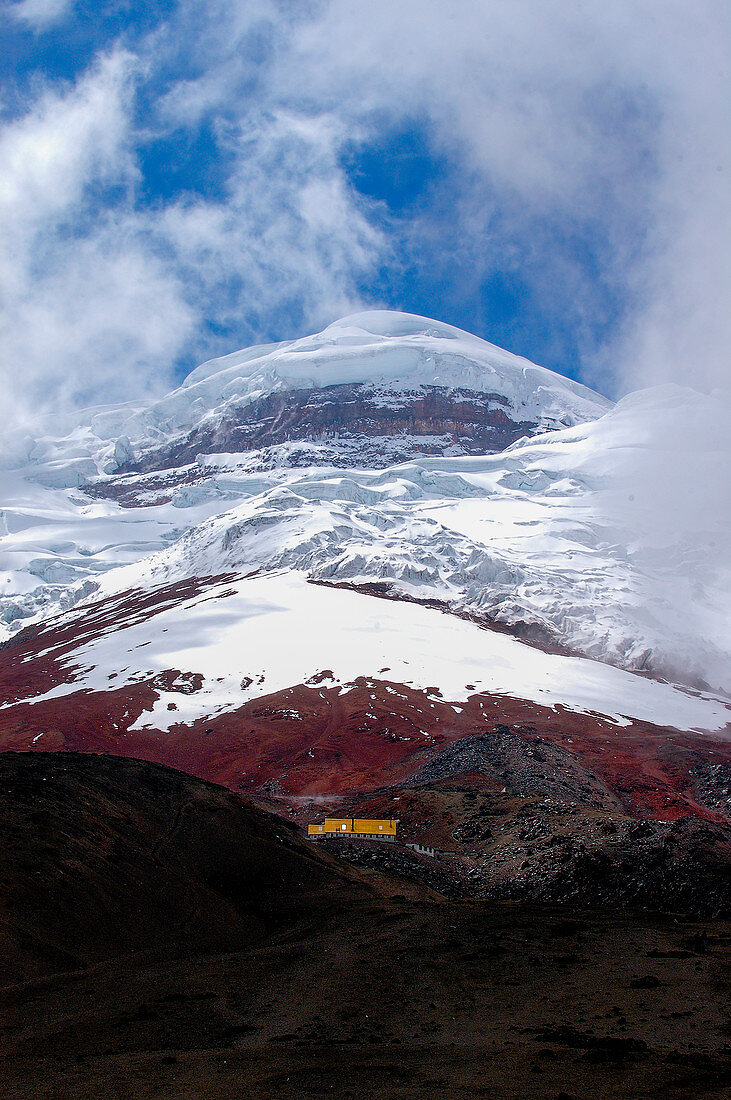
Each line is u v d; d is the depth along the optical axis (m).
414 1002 48.97
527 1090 35.06
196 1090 36.28
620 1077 36.31
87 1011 47.16
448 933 63.19
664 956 57.00
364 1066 38.72
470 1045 42.12
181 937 62.38
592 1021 45.31
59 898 59.38
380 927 64.81
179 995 49.94
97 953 56.69
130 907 62.81
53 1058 40.78
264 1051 41.50
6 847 61.91
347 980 52.84
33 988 50.28
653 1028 43.88
